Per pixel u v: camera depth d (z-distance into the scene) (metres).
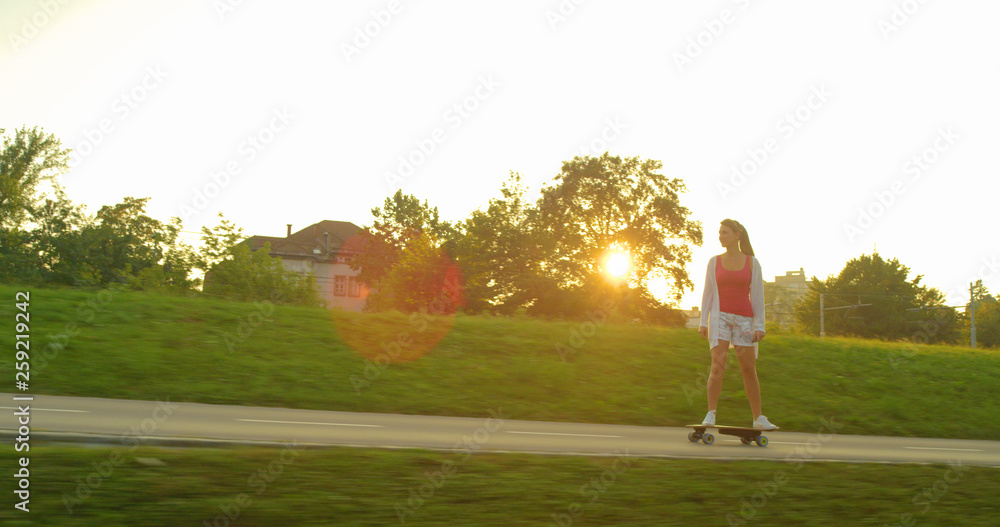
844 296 61.06
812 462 5.40
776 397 9.70
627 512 4.01
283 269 29.34
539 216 52.34
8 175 40.00
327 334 10.66
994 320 62.69
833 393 10.41
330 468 4.22
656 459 5.09
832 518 4.27
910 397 10.70
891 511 4.49
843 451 6.29
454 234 59.84
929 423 9.23
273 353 9.34
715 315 6.44
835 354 13.45
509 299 51.59
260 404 7.34
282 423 6.03
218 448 4.63
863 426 8.69
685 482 4.59
